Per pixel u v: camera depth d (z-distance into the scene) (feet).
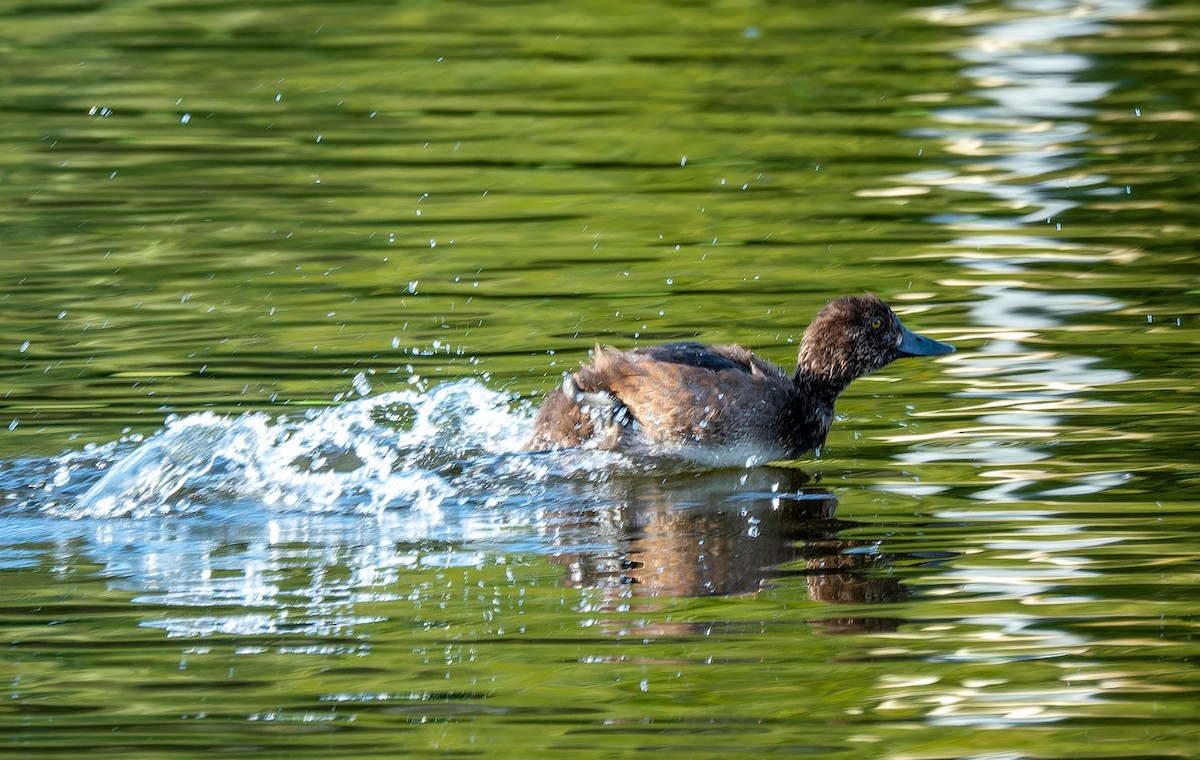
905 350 50.26
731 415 46.70
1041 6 113.19
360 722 31.71
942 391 51.85
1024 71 96.78
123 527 41.86
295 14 113.39
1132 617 35.70
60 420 48.98
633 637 35.19
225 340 56.59
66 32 108.06
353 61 101.35
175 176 78.59
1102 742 30.89
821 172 78.64
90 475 45.09
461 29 109.70
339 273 64.59
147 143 84.33
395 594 37.52
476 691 32.89
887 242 67.72
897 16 111.86
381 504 43.55
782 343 56.24
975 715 31.83
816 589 37.58
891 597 37.06
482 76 97.96
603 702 32.42
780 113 89.45
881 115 88.48
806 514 42.63
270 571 38.93
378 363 54.49
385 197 75.46
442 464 46.39
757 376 47.73
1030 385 51.75
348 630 35.60
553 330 57.98
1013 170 77.87
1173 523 40.81
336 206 73.97
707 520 42.29
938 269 64.08
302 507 43.34
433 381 52.75
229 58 101.81
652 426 47.11
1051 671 33.45
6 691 32.89
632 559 39.63
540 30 109.19
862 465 46.42
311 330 57.88
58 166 80.07
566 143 84.43
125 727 31.55
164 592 37.65
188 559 39.68
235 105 91.45
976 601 36.73
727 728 31.42
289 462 46.06
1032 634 35.04
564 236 69.56
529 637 35.19
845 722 31.58
